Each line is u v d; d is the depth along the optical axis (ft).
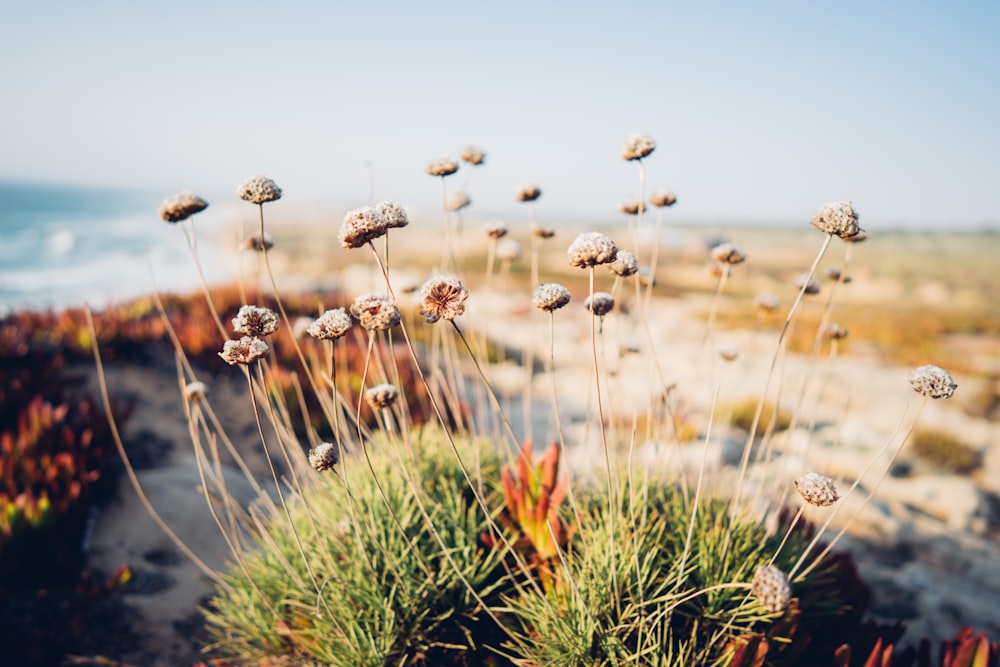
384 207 6.38
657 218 9.36
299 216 323.16
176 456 17.90
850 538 16.99
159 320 26.30
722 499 10.32
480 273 86.38
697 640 7.86
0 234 187.21
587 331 52.39
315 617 8.17
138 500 14.93
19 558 11.41
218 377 23.21
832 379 36.14
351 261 104.53
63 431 15.55
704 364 34.86
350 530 8.97
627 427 17.24
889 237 256.93
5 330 23.02
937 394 6.28
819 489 6.63
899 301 109.70
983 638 8.96
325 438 19.44
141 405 20.59
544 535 8.91
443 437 12.43
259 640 9.13
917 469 24.32
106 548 13.15
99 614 11.32
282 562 8.48
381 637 7.89
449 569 8.50
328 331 6.21
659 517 9.35
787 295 89.45
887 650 8.05
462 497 10.48
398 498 9.68
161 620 11.50
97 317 25.67
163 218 8.14
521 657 8.00
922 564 16.14
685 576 7.74
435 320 6.33
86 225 235.40
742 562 8.38
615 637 7.30
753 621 7.55
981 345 61.41
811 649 8.61
